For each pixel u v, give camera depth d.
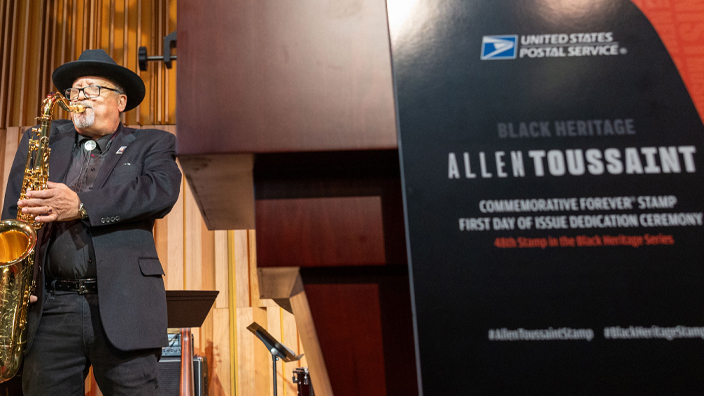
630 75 0.55
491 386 0.49
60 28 3.82
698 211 0.52
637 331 0.50
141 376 1.36
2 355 1.32
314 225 0.64
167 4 3.80
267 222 0.64
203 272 3.53
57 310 1.35
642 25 0.56
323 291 0.64
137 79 1.68
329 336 0.63
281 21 0.62
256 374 3.42
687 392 0.49
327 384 0.65
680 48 0.56
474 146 0.54
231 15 0.62
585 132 0.54
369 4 0.62
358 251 0.64
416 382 0.62
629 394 0.49
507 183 0.53
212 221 1.08
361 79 0.60
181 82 0.60
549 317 0.50
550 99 0.55
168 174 1.51
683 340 0.50
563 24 0.57
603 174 0.53
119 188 1.40
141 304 1.37
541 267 0.52
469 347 0.50
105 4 3.87
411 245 0.52
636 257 0.52
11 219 1.38
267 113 0.59
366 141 0.59
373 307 0.64
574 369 0.49
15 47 3.76
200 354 3.40
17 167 1.56
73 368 1.36
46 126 1.53
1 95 3.67
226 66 0.61
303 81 0.60
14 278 1.34
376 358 0.63
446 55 0.57
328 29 0.62
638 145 0.54
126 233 1.42
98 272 1.34
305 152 0.59
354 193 0.65
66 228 1.39
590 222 0.52
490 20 0.57
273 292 0.85
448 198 0.53
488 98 0.56
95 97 1.56
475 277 0.52
